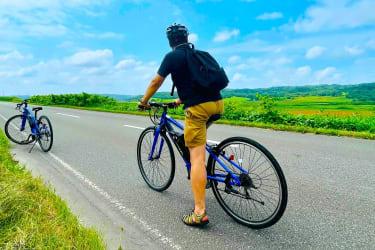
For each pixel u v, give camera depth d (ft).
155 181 11.88
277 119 31.40
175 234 7.89
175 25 8.16
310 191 10.82
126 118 39.78
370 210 9.13
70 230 7.28
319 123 28.40
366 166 13.96
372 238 7.47
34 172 13.46
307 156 16.03
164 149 11.49
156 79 8.04
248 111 35.27
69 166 14.74
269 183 8.91
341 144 19.38
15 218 7.54
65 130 27.68
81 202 10.09
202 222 8.09
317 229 8.00
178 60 7.72
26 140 19.60
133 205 9.87
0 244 6.44
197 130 7.97
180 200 10.31
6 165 12.38
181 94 8.05
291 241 7.42
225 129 27.14
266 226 7.84
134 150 18.49
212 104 7.86
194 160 8.18
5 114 46.83
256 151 8.14
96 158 16.42
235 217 8.63
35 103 100.42
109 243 7.38
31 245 6.43
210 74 7.67
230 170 8.59
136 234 7.89
